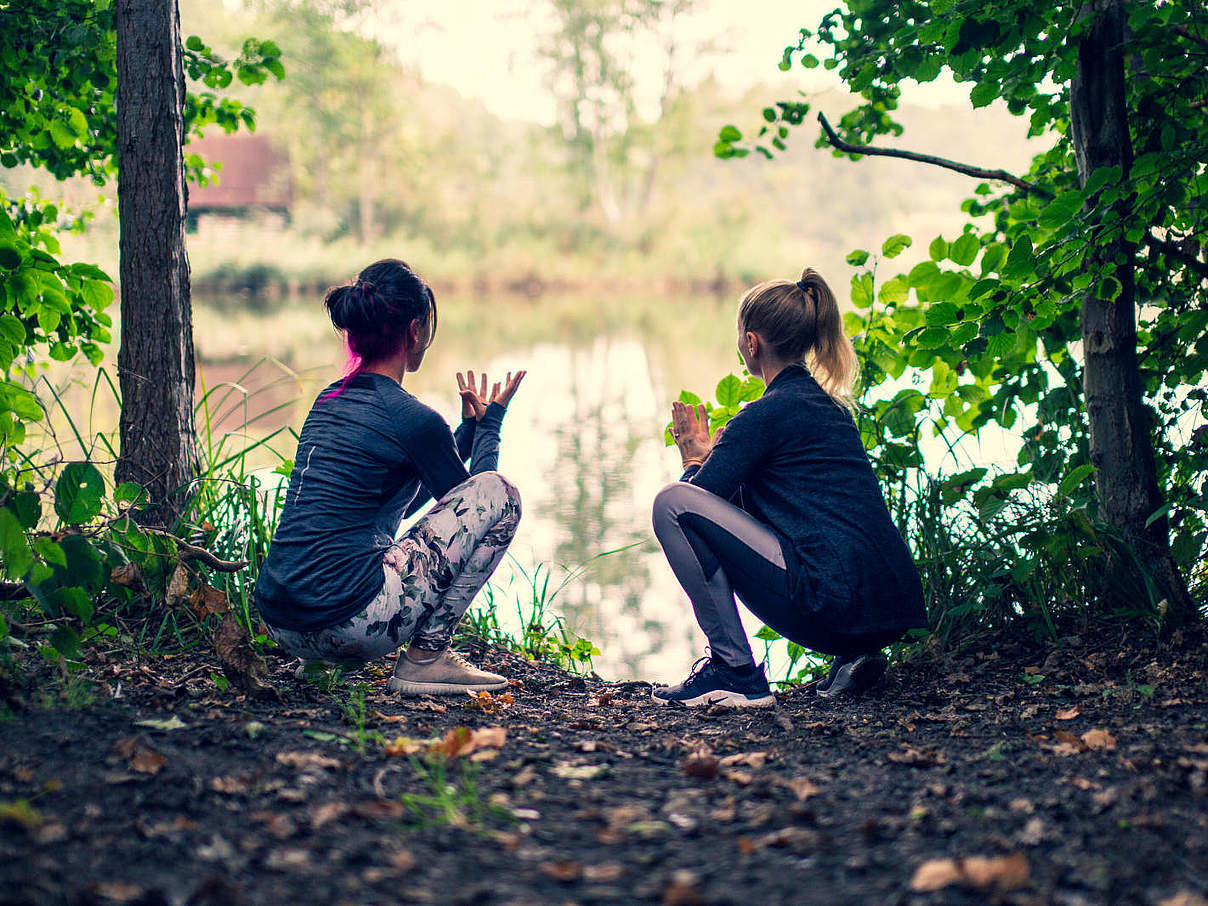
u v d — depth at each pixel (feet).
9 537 7.68
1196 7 10.70
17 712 7.81
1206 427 11.65
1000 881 5.16
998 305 10.69
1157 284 12.57
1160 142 11.75
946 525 12.49
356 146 174.19
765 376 10.21
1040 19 10.14
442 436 9.15
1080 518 11.12
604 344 80.07
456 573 9.36
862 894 5.11
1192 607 11.30
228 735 7.54
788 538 9.56
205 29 165.48
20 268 11.05
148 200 11.29
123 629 10.55
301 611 8.79
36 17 13.25
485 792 6.69
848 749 8.09
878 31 12.32
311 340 73.92
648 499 28.81
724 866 5.46
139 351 11.35
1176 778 6.70
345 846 5.60
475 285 170.40
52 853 5.28
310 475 8.96
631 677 16.74
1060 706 9.23
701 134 185.06
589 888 5.16
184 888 4.99
